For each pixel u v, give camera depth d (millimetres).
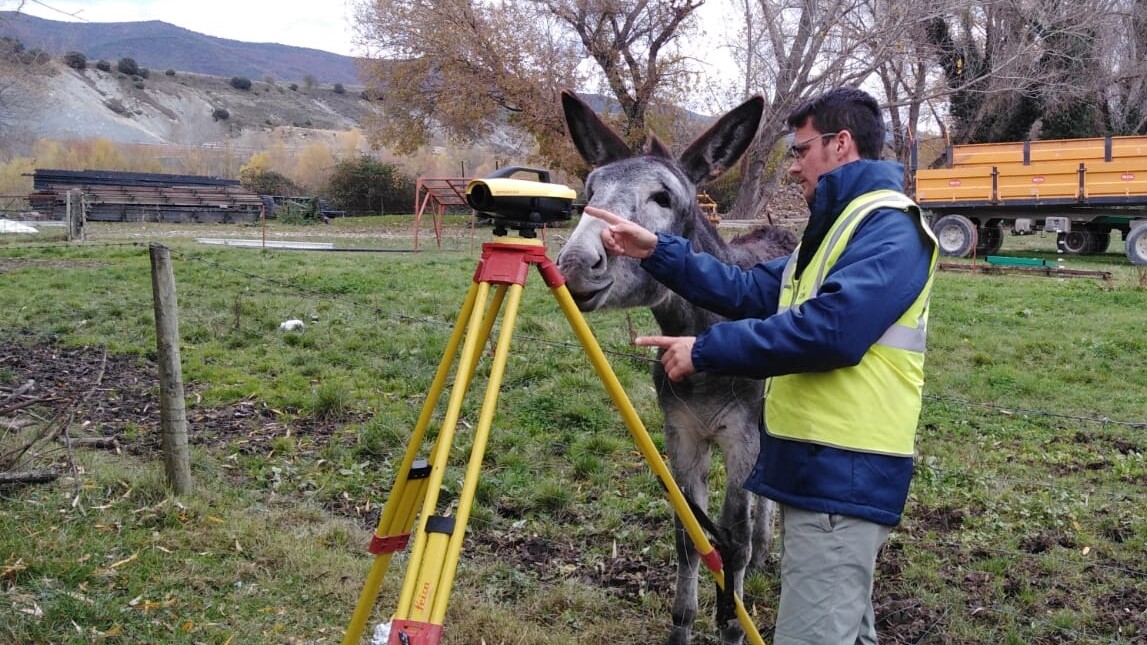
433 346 9133
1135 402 8406
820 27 24047
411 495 2768
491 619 4172
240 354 9016
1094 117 34375
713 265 3070
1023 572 4824
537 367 8352
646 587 4645
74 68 93312
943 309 12430
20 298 11570
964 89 27953
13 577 4160
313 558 4629
